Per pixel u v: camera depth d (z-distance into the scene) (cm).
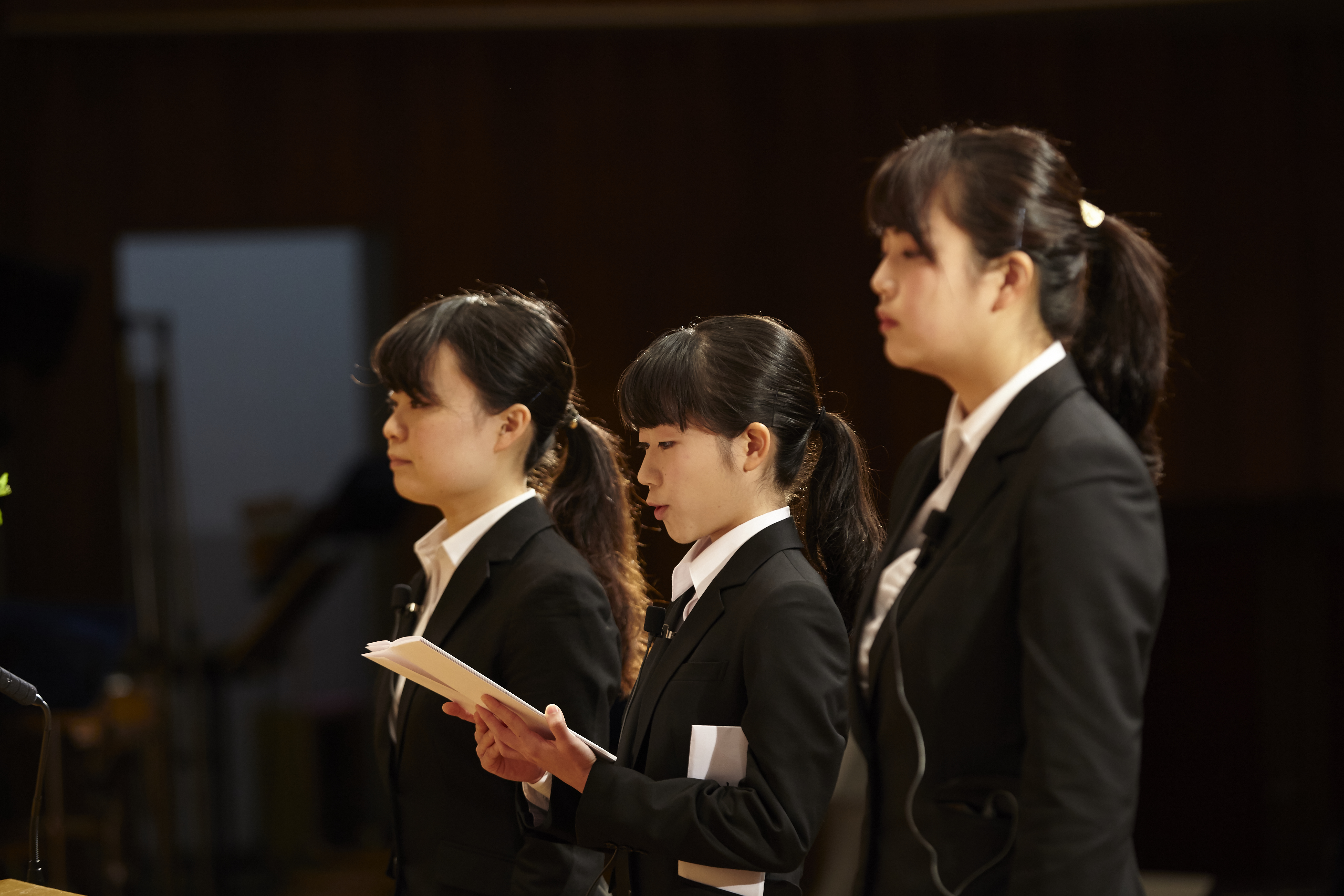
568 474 672
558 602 591
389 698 653
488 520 625
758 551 513
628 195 1966
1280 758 1755
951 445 510
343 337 2052
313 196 1952
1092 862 409
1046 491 443
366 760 1950
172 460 1800
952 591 460
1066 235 477
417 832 607
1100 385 524
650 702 516
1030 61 1908
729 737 488
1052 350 488
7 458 1839
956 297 470
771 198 1953
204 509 2036
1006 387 486
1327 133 1862
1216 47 1881
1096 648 423
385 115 1956
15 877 1356
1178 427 1870
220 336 2038
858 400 1941
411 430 614
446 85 1959
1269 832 1747
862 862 486
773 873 495
